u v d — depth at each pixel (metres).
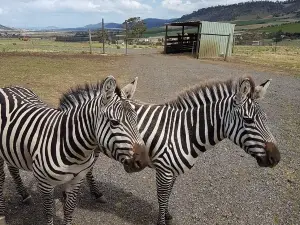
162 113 3.82
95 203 4.57
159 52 29.12
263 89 3.42
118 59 20.44
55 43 42.53
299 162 6.29
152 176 5.42
